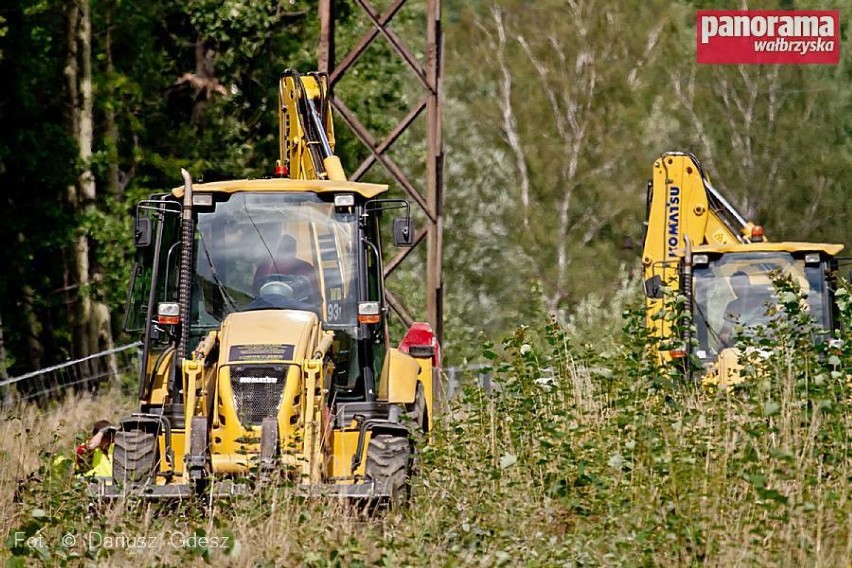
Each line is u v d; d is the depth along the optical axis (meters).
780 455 34.75
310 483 39.84
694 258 65.62
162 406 44.69
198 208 46.34
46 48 108.88
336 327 45.59
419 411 49.84
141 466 42.47
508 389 46.50
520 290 168.75
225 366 41.75
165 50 133.50
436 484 40.81
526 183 196.88
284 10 130.75
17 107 110.25
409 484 42.03
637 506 37.09
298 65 128.62
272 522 36.75
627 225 199.25
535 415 44.72
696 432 39.56
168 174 127.56
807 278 64.69
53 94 114.75
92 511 40.34
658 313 47.88
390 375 47.38
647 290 70.12
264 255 45.97
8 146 108.81
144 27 126.56
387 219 152.12
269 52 128.75
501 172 172.50
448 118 177.25
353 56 77.69
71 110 114.88
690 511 35.47
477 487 40.53
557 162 196.50
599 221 198.25
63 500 39.75
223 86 128.38
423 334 62.59
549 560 34.69
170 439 43.06
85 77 114.50
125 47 128.62
